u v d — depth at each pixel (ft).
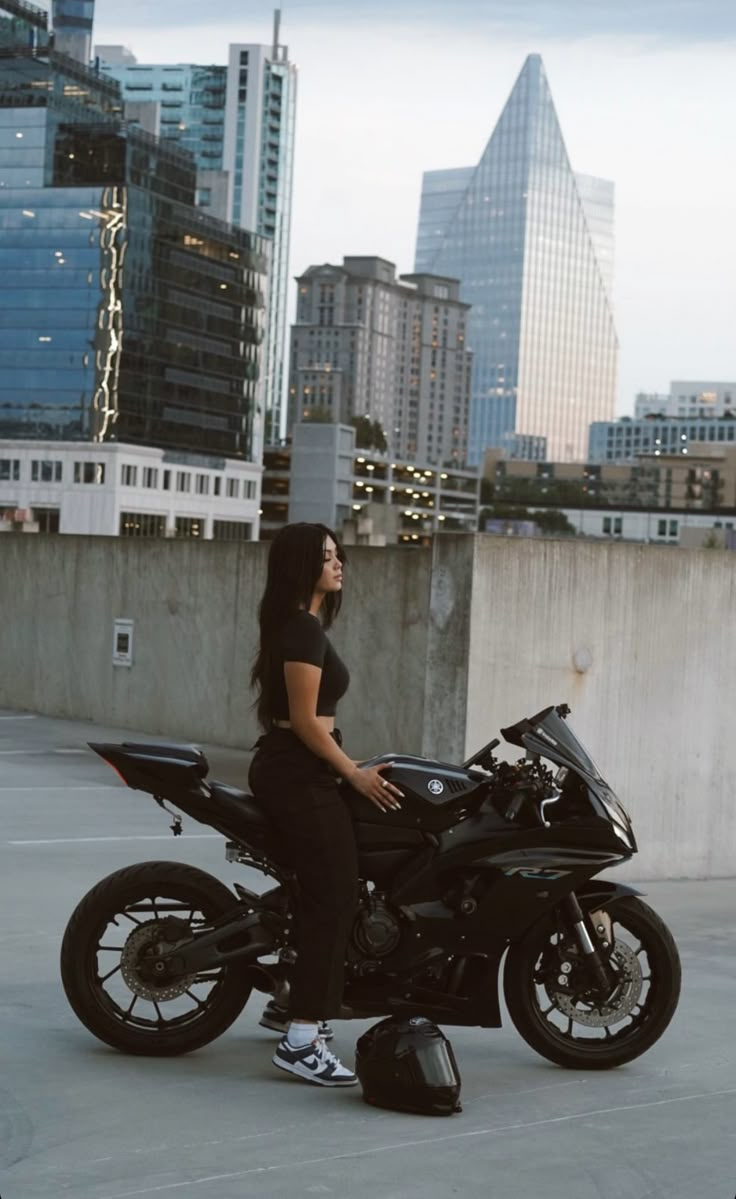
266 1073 17.29
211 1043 18.40
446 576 35.73
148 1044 17.54
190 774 16.79
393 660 54.08
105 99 505.25
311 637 16.60
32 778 46.19
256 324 542.98
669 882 37.32
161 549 61.31
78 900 27.76
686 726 38.01
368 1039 16.51
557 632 36.22
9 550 67.56
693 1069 18.43
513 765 17.34
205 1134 15.07
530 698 36.01
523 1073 17.93
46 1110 15.56
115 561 63.21
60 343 483.10
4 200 486.38
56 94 482.28
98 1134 14.90
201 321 515.09
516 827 16.99
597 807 17.21
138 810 40.65
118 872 17.51
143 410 491.72
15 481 483.92
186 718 60.23
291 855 16.67
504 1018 20.66
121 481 478.18
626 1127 15.98
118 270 477.77
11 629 67.51
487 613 35.40
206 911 17.38
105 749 16.89
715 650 38.29
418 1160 14.62
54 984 20.99
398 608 53.98
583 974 17.72
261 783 16.76
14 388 486.79
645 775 37.50
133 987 17.28
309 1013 16.60
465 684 35.24
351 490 638.94
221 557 59.00
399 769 16.89
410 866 16.84
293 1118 15.72
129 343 483.51
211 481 522.47
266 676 16.80
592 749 36.81
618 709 37.06
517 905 16.94
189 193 507.30
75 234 480.64
